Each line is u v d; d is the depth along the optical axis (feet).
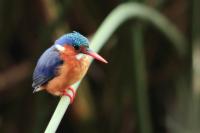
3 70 42.39
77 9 41.73
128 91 40.91
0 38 41.37
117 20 30.73
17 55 43.70
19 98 42.24
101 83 42.93
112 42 40.06
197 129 40.04
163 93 44.60
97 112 42.06
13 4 40.50
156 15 36.04
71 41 26.81
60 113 22.49
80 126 41.50
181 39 38.47
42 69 26.86
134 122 41.04
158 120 44.78
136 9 34.14
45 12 40.24
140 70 37.81
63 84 26.50
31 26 42.73
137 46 37.60
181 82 41.47
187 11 42.32
